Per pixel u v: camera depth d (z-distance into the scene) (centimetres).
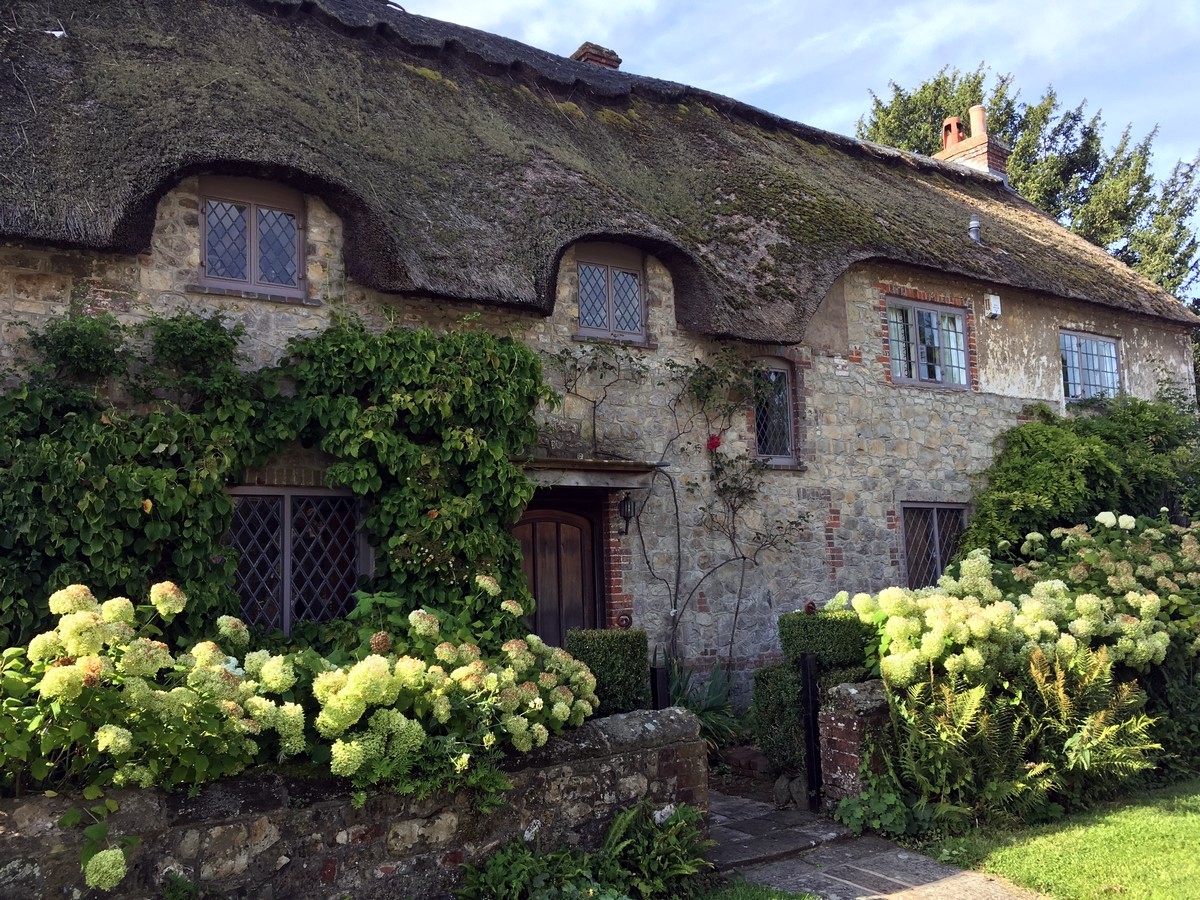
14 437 563
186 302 667
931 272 1119
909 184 1392
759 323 884
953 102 2423
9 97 626
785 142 1284
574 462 781
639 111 1160
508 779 435
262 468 675
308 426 686
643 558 870
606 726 488
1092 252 1507
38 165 591
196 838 359
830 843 559
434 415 711
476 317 757
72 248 593
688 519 904
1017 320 1252
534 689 447
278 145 663
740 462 937
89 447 570
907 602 612
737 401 938
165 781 357
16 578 536
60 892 327
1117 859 506
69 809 331
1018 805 576
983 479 1161
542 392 759
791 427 1005
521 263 757
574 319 855
